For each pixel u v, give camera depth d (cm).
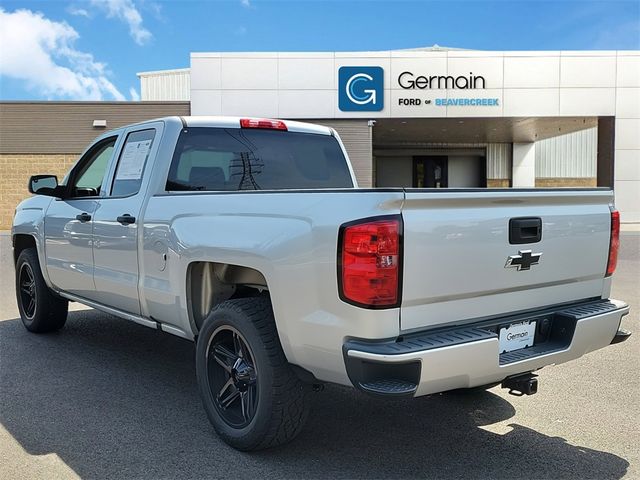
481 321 319
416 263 286
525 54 2214
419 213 289
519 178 3167
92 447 354
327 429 386
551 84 2220
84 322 684
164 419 398
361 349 276
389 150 3206
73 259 521
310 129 521
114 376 488
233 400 361
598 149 2339
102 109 2264
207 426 387
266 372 324
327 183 519
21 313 643
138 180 450
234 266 365
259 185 479
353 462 339
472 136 2888
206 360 367
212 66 2206
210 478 318
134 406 421
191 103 2211
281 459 342
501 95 2220
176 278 389
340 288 285
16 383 469
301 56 2209
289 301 309
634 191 2259
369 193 285
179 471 326
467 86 2217
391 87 2217
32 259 600
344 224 285
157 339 610
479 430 387
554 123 2406
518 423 399
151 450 351
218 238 353
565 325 345
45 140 2261
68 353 554
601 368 523
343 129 2231
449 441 369
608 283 392
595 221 373
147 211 422
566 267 355
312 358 305
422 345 278
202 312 389
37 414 405
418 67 2211
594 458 347
